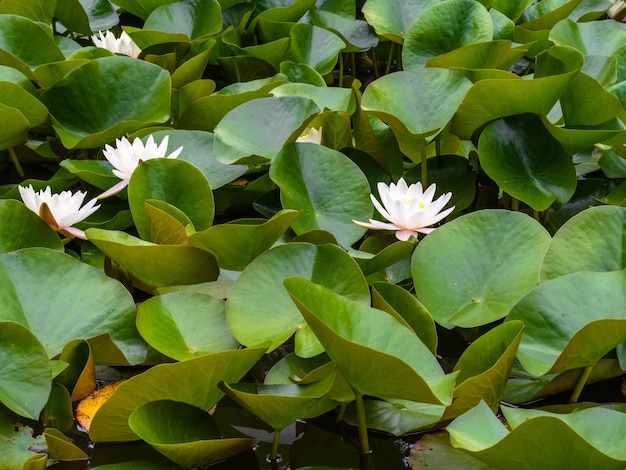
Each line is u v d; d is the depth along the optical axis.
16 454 2.09
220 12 2.97
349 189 2.44
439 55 2.80
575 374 2.19
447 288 2.27
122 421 2.09
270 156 2.48
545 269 2.25
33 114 2.59
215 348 2.19
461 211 2.57
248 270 2.22
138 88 2.65
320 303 2.09
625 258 2.26
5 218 2.32
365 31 3.06
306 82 2.84
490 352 2.14
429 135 2.46
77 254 2.41
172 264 2.27
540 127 2.47
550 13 3.00
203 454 2.06
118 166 2.43
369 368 2.03
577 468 1.97
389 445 2.12
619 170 2.60
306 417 2.14
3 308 2.19
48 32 2.88
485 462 2.01
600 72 2.70
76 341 2.16
